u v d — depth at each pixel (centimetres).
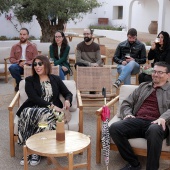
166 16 1605
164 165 391
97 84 585
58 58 696
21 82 461
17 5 984
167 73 388
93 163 395
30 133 390
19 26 1419
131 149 363
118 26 2145
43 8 959
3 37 1346
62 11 976
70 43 969
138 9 1967
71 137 348
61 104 436
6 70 797
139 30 1975
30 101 425
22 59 677
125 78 620
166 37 621
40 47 962
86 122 538
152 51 648
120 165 391
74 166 341
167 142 352
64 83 470
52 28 1079
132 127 367
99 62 693
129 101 407
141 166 379
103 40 1809
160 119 356
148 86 403
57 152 310
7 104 632
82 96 558
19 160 402
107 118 360
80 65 679
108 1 2264
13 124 404
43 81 431
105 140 359
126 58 655
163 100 386
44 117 391
